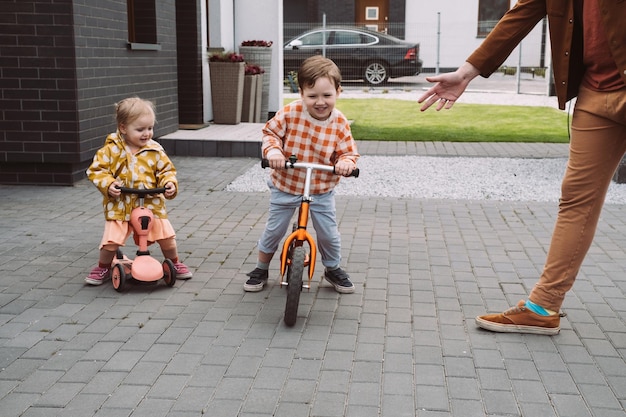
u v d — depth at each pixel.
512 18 4.12
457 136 13.13
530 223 6.95
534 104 19.12
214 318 4.49
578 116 4.03
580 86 4.04
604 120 3.93
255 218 7.05
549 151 11.45
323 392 3.54
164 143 10.77
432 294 4.95
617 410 3.40
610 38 3.69
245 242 6.21
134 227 4.98
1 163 8.40
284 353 3.98
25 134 8.20
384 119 15.69
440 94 4.29
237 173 9.33
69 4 7.91
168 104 11.20
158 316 4.52
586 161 4.01
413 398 3.48
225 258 5.76
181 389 3.56
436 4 30.05
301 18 33.00
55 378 3.67
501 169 9.84
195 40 12.09
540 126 14.56
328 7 30.77
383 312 4.61
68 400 3.45
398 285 5.14
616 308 4.71
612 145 3.97
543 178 9.21
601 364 3.88
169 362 3.86
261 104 14.18
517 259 5.77
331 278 5.00
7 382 3.63
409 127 14.40
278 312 4.60
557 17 3.89
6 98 8.13
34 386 3.59
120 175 4.98
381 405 3.41
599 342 4.17
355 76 24.52
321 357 3.93
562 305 4.75
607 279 5.28
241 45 14.14
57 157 8.23
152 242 5.12
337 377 3.70
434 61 30.31
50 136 8.19
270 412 3.34
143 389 3.55
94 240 6.21
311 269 4.43
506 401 3.46
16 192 8.05
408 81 26.75
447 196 8.16
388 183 8.82
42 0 7.91
